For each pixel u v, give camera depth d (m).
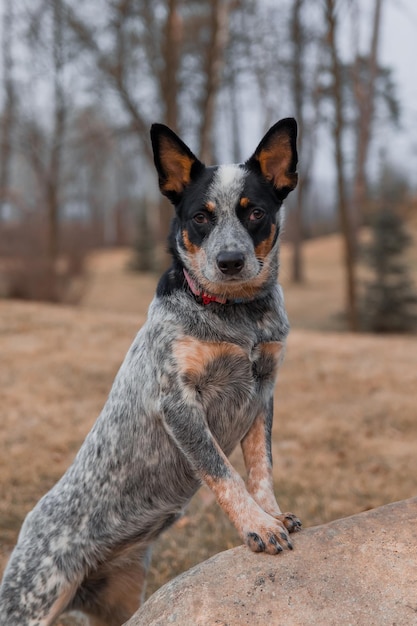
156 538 3.84
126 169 36.03
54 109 23.58
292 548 3.07
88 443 3.80
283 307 3.73
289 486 6.20
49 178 23.17
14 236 20.09
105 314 14.75
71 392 8.79
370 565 2.95
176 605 2.89
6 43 23.03
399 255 20.67
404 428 7.79
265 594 2.86
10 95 23.31
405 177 25.56
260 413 3.66
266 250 3.63
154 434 3.56
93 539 3.60
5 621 3.52
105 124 22.30
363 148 24.22
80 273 20.44
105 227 55.34
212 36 18.28
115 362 10.25
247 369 3.50
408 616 2.71
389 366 10.52
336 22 16.12
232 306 3.49
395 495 6.04
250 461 3.59
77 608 3.77
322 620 2.72
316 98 24.41
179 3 17.73
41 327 12.55
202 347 3.41
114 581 3.84
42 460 6.61
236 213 3.57
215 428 3.61
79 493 3.68
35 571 3.54
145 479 3.62
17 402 8.34
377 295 20.33
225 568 3.01
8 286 19.12
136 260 35.12
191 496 3.77
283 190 3.80
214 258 3.40
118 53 19.00
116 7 18.28
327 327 21.17
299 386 9.35
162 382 3.42
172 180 3.83
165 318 3.53
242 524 3.12
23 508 5.67
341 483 6.30
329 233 58.00
